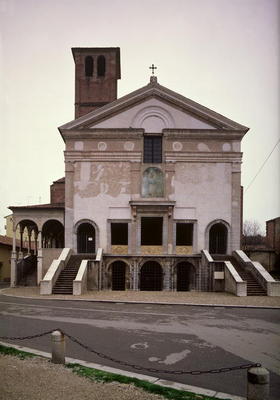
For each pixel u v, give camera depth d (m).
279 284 27.47
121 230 39.62
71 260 32.97
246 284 27.62
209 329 16.19
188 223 35.00
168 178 35.12
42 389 8.55
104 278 33.91
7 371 9.75
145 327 16.45
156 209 34.72
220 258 33.47
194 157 35.28
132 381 9.20
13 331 15.34
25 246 51.12
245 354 12.32
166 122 35.94
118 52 47.97
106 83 46.41
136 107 36.06
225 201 35.03
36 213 35.59
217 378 9.98
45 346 12.81
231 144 35.44
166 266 33.78
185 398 8.24
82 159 35.44
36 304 23.27
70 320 17.94
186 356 12.03
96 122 35.91
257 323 17.59
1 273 44.19
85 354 11.98
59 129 35.47
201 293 29.52
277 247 43.06
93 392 8.45
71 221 35.00
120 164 35.44
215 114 35.66
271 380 9.96
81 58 46.50
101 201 35.09
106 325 16.80
